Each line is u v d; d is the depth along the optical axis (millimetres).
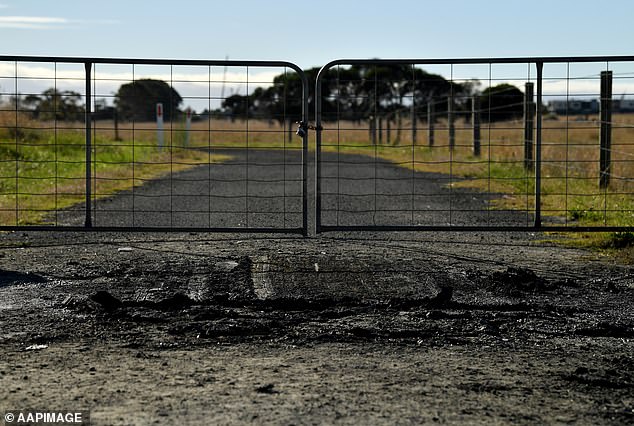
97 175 22859
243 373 6137
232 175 25047
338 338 7137
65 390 5719
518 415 5305
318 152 10977
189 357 6559
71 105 26391
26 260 10469
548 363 6492
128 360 6461
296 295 8562
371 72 42250
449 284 9117
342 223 14148
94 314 7891
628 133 47875
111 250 11242
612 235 11906
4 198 16906
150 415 5230
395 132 44312
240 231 10938
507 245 11836
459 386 5875
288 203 17250
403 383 5930
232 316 7832
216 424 5082
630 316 8016
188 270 9805
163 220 14383
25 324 7508
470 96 28297
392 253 10961
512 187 19375
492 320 7789
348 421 5145
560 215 14961
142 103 33906
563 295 8836
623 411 5414
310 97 44281
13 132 25625
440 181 22359
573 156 24984
